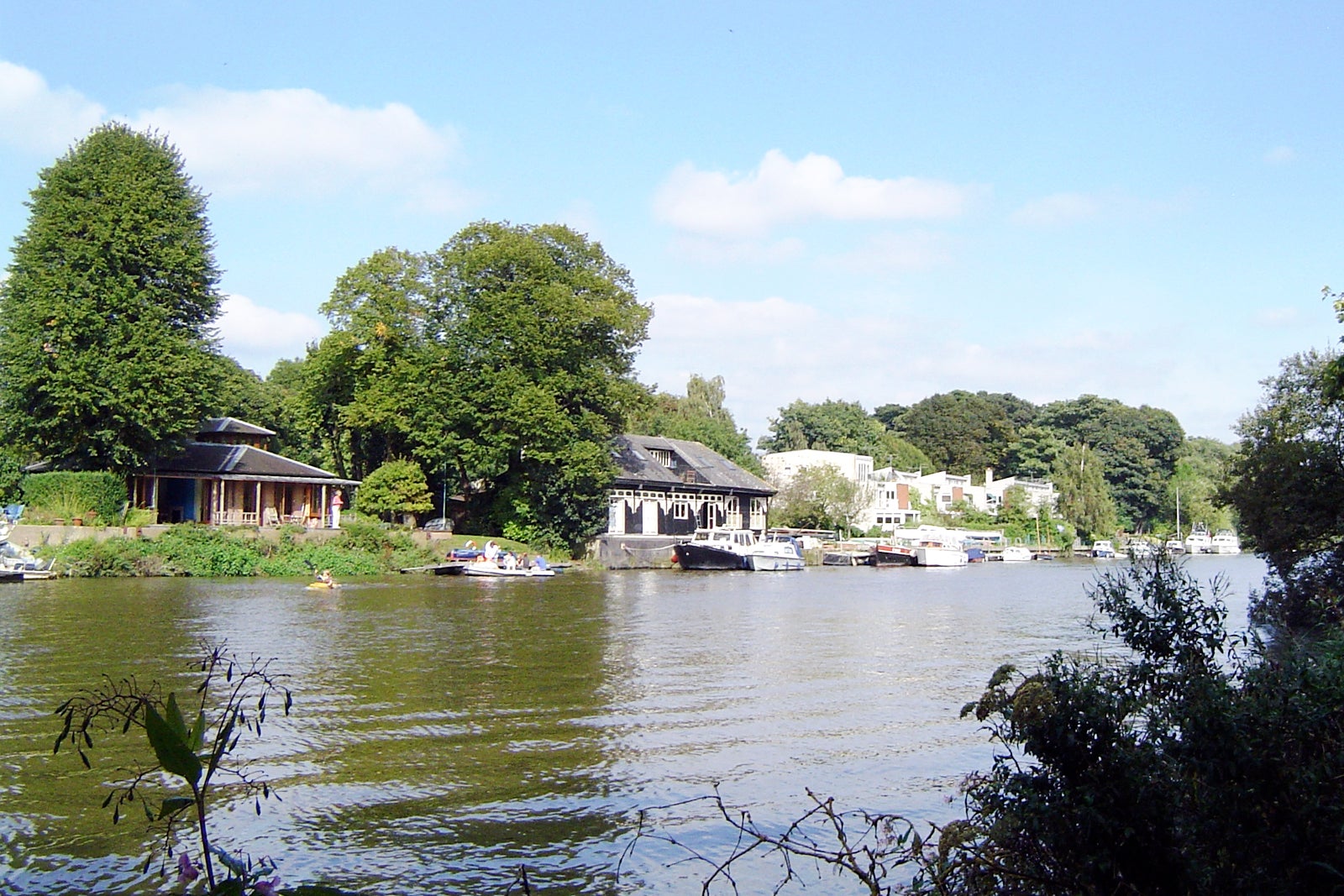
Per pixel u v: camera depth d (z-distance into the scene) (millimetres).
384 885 10188
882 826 11641
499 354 60781
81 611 30938
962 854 7223
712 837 11633
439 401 61125
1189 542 118875
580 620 32719
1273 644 18188
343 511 67250
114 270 48625
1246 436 32469
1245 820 6387
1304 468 25984
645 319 67062
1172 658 8125
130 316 48656
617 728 16891
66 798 12500
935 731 16844
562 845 11359
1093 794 6660
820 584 55375
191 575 46125
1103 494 116438
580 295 64000
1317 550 25562
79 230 48531
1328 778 6211
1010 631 31281
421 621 31109
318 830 11734
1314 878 6047
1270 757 6363
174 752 4859
